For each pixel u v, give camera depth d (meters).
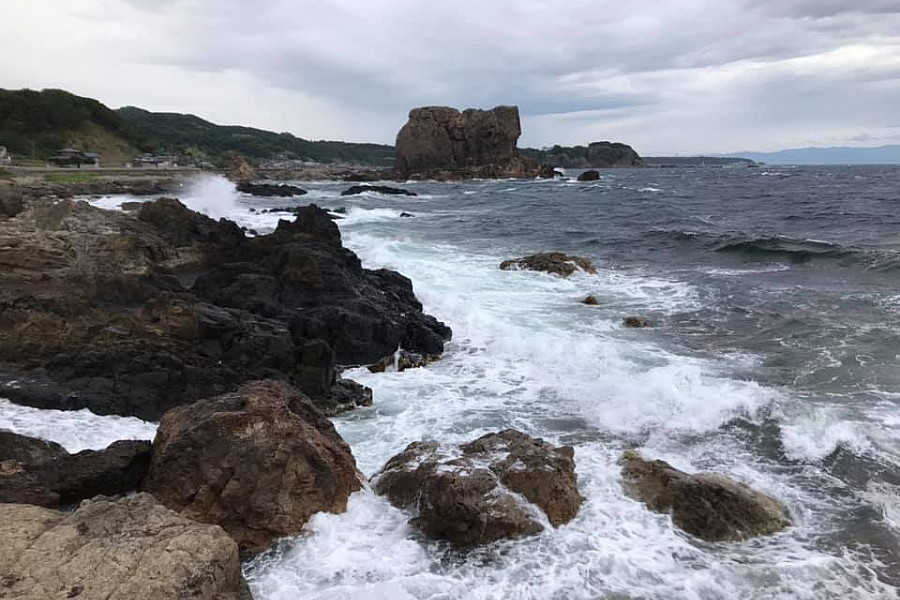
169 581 5.41
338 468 8.57
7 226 20.64
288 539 7.66
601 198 65.31
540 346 15.77
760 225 38.72
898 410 11.30
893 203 51.25
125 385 11.93
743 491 8.48
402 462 9.27
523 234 36.88
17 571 5.40
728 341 16.05
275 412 8.42
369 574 7.04
